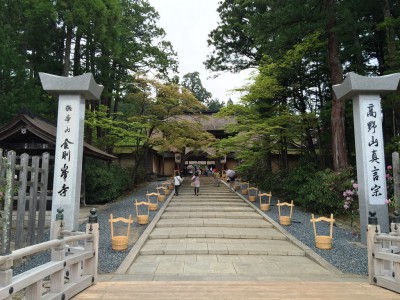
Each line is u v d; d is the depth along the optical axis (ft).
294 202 51.37
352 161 54.39
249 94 53.88
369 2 43.96
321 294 15.15
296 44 47.50
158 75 66.64
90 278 17.02
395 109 41.19
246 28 47.60
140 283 17.61
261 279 19.45
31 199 24.52
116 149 86.69
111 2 50.83
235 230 35.37
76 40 59.52
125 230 34.04
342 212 39.88
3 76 42.14
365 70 50.55
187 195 62.49
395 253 17.40
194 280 19.15
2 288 9.66
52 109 53.01
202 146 72.74
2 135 38.68
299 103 61.82
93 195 51.31
